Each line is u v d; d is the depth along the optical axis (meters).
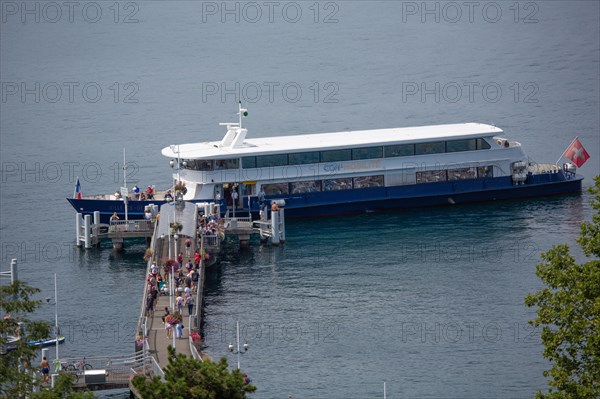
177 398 184.75
